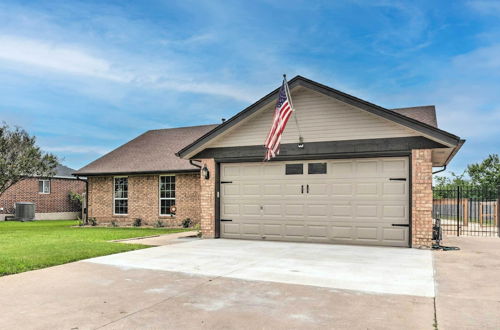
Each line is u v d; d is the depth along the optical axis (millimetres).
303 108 11883
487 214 19438
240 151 12742
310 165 11984
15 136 19406
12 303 5410
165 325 4520
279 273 7316
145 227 19531
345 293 5883
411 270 7582
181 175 19312
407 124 10352
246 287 6266
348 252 9852
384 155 10953
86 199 21844
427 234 10391
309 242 11844
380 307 5180
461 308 5129
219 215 13250
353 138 11227
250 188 12812
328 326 4461
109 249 10273
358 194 11328
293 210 12141
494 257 9086
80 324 4551
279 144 11086
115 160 22000
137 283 6562
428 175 10414
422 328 4387
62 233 15695
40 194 27766
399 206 10852
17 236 14344
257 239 12617
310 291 6008
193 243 11750
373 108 10680
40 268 7816
